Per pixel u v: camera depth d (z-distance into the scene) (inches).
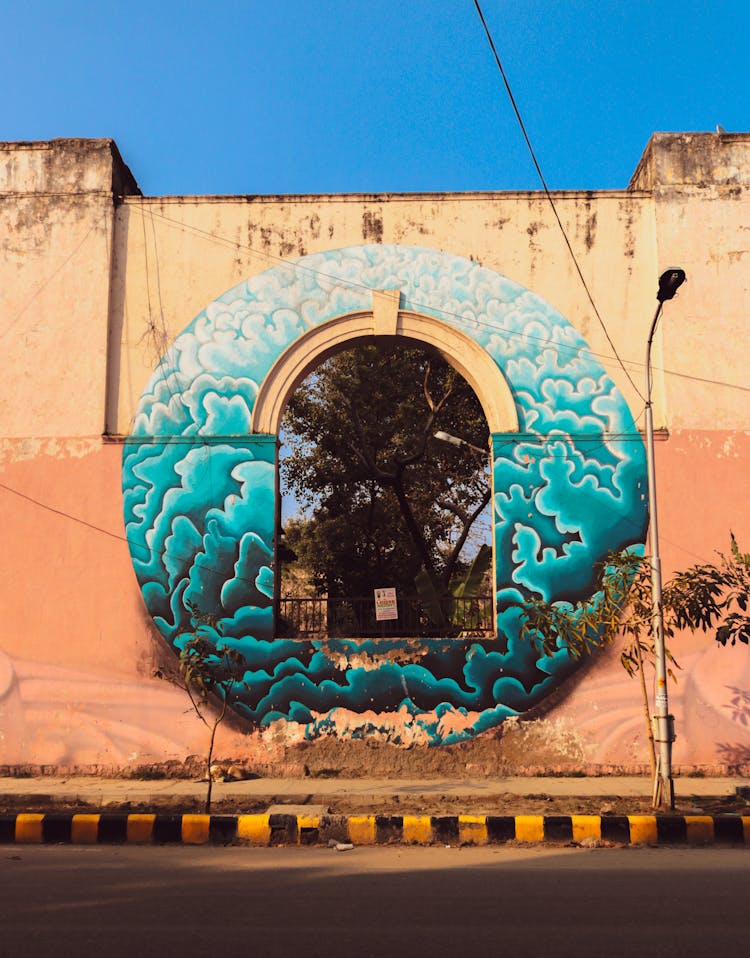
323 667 451.2
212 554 461.4
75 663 457.1
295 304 478.9
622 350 472.4
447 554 877.2
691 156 483.8
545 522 460.4
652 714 445.7
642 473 463.5
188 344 477.4
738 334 471.2
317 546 874.1
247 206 486.3
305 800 389.4
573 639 417.7
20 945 207.5
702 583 377.7
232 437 469.1
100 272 481.4
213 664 427.5
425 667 450.3
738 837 338.3
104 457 470.3
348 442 866.8
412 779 437.1
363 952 203.2
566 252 479.5
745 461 463.5
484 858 309.7
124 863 300.4
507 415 467.5
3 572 464.1
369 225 483.2
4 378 476.4
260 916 232.4
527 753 444.1
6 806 386.0
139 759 448.8
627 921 229.5
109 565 463.8
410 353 859.4
